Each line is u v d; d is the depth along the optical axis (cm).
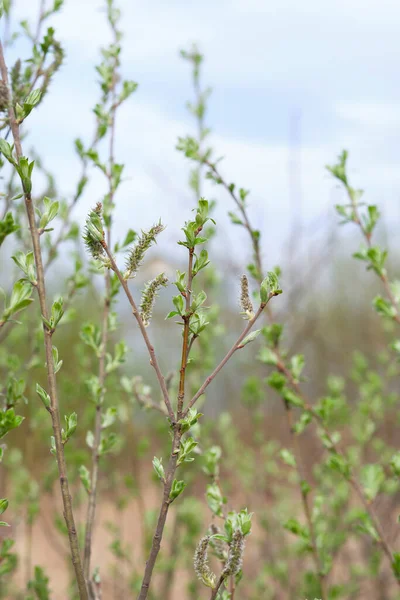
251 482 143
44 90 77
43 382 146
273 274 65
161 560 119
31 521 113
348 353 222
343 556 138
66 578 139
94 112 89
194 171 124
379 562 120
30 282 65
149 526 121
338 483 130
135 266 65
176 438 64
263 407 203
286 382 95
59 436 65
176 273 64
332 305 261
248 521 64
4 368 105
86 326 83
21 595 113
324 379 233
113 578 127
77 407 143
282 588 135
